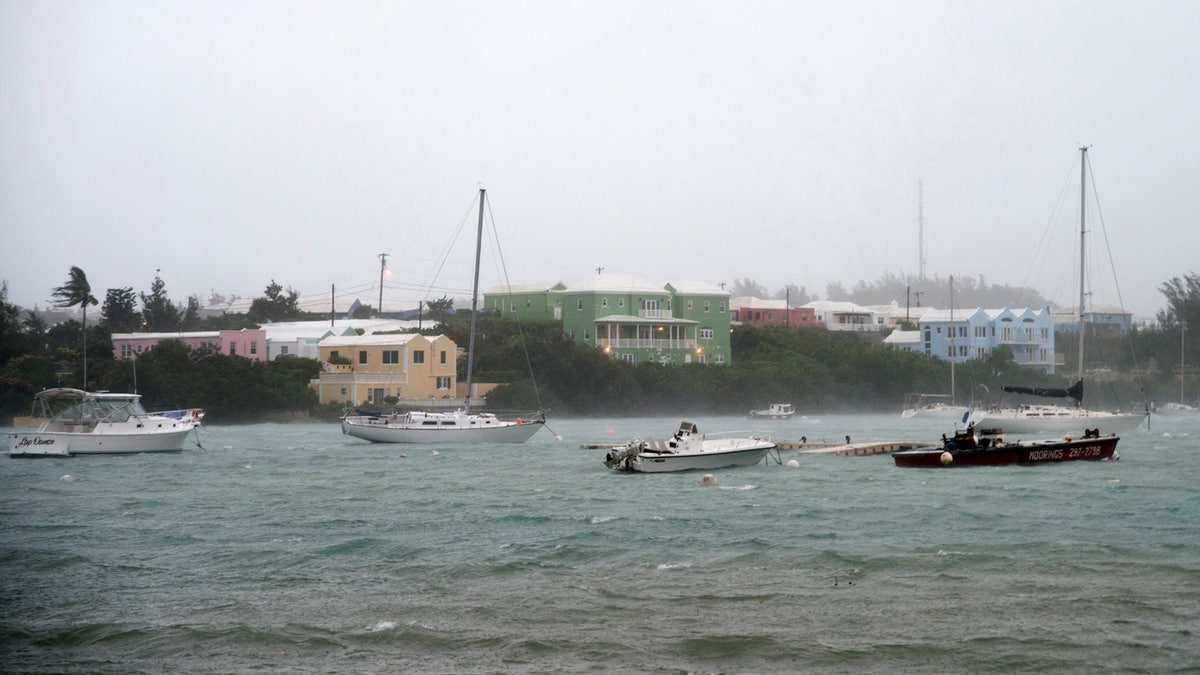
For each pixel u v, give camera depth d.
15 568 32.09
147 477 56.12
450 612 27.19
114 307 168.38
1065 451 59.56
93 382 107.81
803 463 61.22
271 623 26.33
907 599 28.00
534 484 52.41
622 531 37.66
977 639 24.72
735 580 30.16
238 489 50.88
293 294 181.62
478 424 79.06
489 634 25.39
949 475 54.56
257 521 40.84
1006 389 89.69
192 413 82.38
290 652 24.38
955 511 41.91
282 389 110.81
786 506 43.59
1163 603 27.28
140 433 68.38
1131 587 28.86
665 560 32.75
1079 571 30.77
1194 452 70.00
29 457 65.94
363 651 24.42
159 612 27.34
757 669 23.16
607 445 74.31
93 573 31.52
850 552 33.62
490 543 35.69
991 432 61.00
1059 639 24.62
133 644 24.94
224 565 32.56
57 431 66.62
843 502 44.69
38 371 108.19
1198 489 48.41
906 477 53.81
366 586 29.83
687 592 28.92
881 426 112.06
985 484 50.66
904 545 34.72
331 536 37.34
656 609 27.33
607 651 24.27
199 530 38.78
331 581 30.42
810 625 25.91
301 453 71.12
